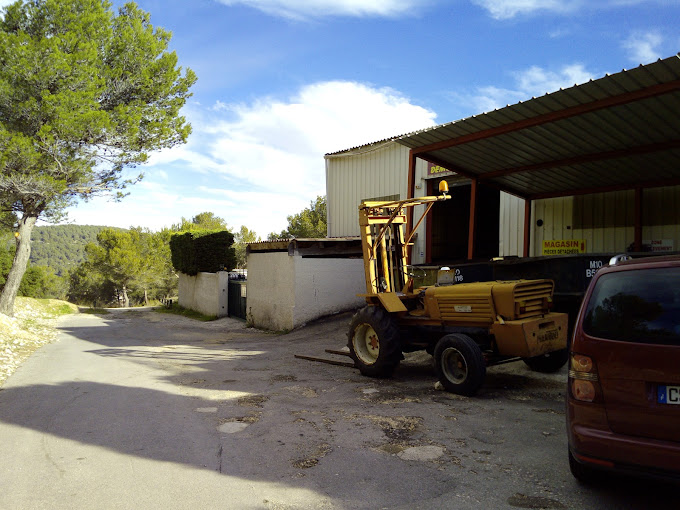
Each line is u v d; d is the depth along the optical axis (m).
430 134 9.11
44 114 18.83
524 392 6.52
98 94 20.52
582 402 3.26
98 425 5.64
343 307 17.33
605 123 8.29
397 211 8.04
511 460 4.19
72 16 20.17
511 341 6.25
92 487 3.88
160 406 6.48
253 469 4.18
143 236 56.84
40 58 18.44
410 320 7.68
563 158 10.58
